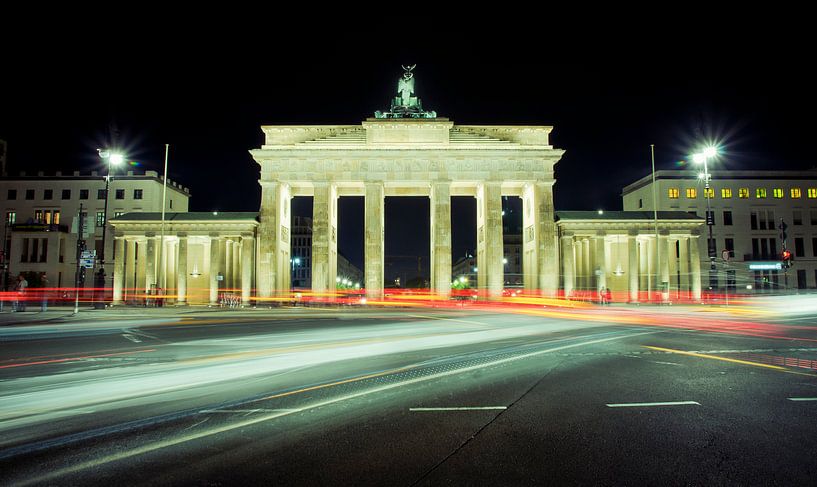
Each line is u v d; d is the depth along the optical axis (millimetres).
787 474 6484
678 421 8789
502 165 66750
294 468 6664
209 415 9148
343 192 73562
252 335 23250
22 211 94688
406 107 68938
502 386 11570
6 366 14352
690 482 6246
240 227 67000
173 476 6418
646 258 74438
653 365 14344
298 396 10594
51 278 88188
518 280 130750
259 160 66438
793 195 90750
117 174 95125
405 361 15141
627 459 7012
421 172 66438
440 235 65750
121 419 8914
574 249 76375
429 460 6953
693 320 32719
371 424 8625
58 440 7805
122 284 66500
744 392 10922
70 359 15625
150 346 18969
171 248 74125
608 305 58750
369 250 65312
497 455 7160
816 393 10828
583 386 11562
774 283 88312
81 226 42531
